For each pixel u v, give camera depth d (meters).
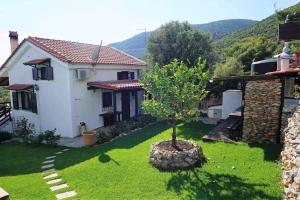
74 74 14.77
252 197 5.70
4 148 13.43
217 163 7.97
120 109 18.62
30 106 17.30
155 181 7.10
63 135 15.29
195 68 8.54
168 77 8.38
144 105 8.86
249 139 10.23
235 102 15.38
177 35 23.73
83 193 6.82
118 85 15.84
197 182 6.77
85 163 9.29
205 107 18.77
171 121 9.20
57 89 15.09
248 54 26.16
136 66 20.61
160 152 8.30
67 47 17.19
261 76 9.87
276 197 5.61
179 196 6.14
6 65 17.59
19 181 8.27
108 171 8.18
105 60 17.41
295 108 9.41
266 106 9.90
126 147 11.23
